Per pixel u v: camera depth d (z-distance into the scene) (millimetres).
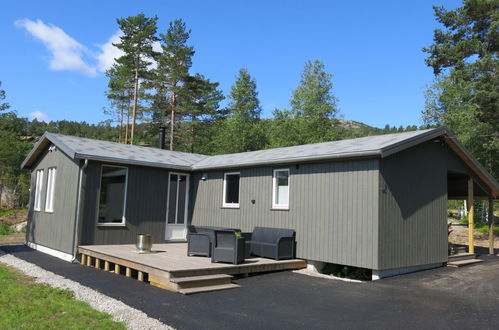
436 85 26406
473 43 20391
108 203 11539
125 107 38125
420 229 9898
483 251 14211
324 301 6516
